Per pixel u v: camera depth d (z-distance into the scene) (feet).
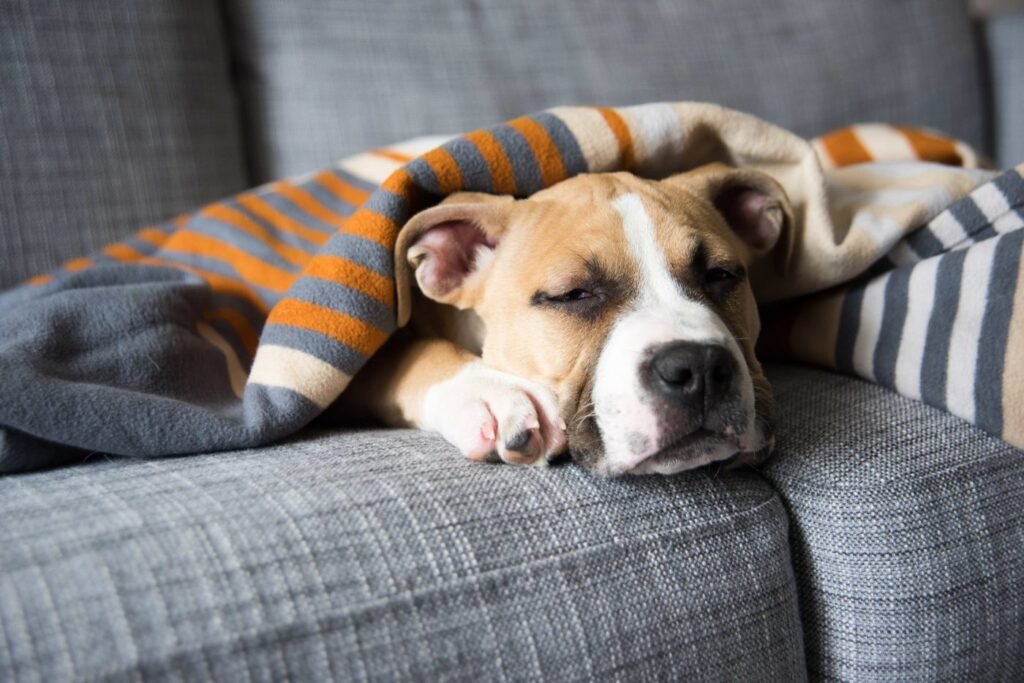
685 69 2.45
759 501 1.47
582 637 1.32
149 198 2.06
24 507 1.31
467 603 1.29
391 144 2.24
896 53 2.67
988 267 1.56
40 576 1.20
